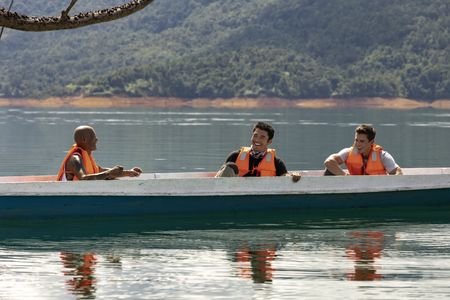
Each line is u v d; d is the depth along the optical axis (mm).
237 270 16094
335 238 19125
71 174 20562
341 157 22938
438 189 22641
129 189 20328
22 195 19734
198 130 85750
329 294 14492
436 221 21344
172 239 18906
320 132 81562
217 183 20891
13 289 14758
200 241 18688
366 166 22719
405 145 60844
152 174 24078
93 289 14805
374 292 14602
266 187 21172
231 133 79000
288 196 21328
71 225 20125
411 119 133125
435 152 53656
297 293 14586
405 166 43375
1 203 19672
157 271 16031
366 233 19750
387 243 18609
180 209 20734
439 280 15352
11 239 18672
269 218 21328
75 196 20016
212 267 16328
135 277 15578
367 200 22062
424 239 19078
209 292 14664
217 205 20938
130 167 41438
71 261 16766
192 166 42219
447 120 127438
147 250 17766
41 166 41938
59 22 18328
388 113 188750
